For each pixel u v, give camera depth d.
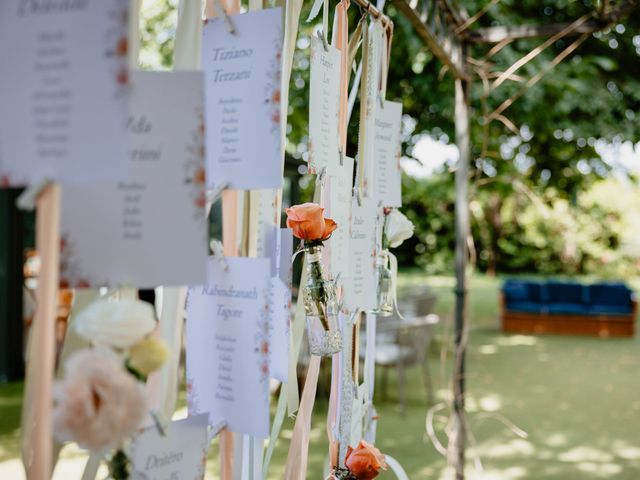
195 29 0.97
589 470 3.72
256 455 1.14
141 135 0.76
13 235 5.64
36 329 0.69
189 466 0.90
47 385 0.70
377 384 5.77
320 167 1.25
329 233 1.29
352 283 1.49
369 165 1.55
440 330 8.80
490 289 14.40
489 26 6.02
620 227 18.00
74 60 0.64
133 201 0.76
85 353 0.69
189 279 0.77
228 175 0.96
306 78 6.38
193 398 0.99
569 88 5.93
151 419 0.88
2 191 5.55
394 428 4.48
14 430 4.14
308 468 3.62
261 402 0.93
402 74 6.36
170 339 0.99
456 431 3.06
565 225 18.16
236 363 0.95
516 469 3.73
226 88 0.96
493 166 7.48
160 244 0.77
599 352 7.70
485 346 8.02
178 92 0.77
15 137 0.66
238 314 0.94
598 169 7.60
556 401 5.36
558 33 2.78
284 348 1.14
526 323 9.10
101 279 0.75
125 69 0.63
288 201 6.89
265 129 0.93
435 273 17.94
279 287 1.14
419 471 3.62
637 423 4.70
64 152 0.65
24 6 0.66
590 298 9.25
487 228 17.91
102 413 0.66
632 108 6.84
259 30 0.93
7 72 0.67
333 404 1.50
